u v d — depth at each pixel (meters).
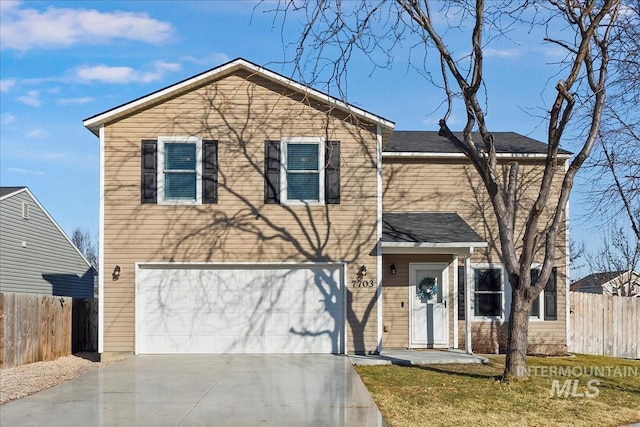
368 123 16.92
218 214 16.62
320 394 11.39
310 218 16.72
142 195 16.53
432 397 11.34
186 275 16.66
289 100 16.86
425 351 17.64
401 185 19.39
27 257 28.14
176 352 16.50
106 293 16.36
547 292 19.59
